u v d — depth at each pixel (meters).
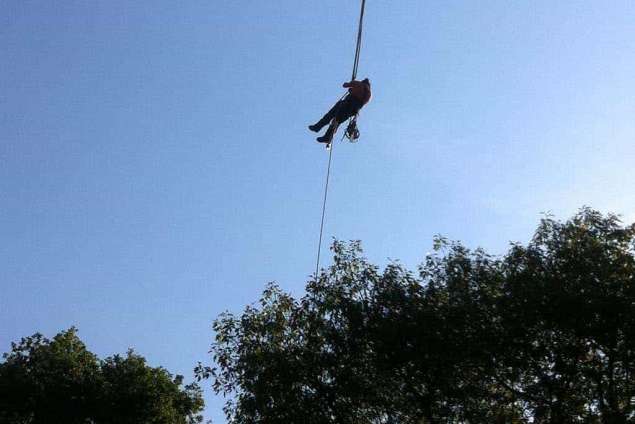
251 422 20.80
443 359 20.22
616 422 18.86
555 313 19.39
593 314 19.12
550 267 20.47
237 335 22.31
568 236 20.92
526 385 20.27
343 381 20.73
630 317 18.97
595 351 20.02
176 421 33.22
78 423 32.03
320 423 20.42
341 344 21.16
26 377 32.00
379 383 21.27
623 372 19.83
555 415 19.61
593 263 20.03
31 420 32.19
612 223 21.14
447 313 20.28
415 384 20.97
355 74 18.09
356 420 20.95
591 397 19.88
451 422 20.58
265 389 20.77
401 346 20.23
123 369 33.75
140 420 32.53
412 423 21.02
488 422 20.17
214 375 22.00
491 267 21.39
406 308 20.75
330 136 18.39
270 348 21.83
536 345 19.91
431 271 21.66
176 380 34.47
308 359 21.09
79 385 32.25
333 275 22.28
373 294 21.61
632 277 19.55
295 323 21.88
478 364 20.41
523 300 19.75
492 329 20.05
